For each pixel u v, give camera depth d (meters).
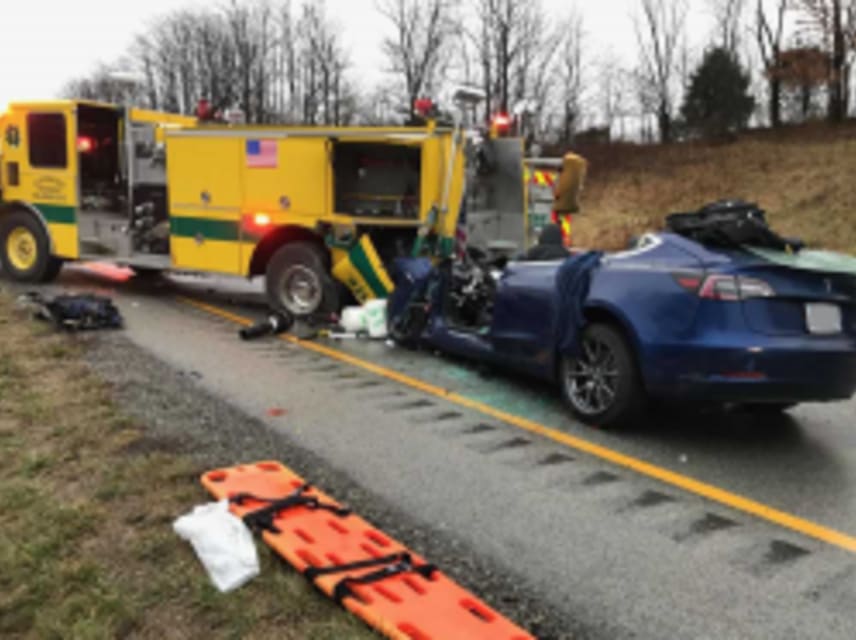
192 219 9.10
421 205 7.83
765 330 4.40
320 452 4.64
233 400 5.58
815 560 3.45
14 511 3.52
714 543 3.59
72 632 2.62
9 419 4.79
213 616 2.75
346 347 7.51
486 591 3.13
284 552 3.14
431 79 33.53
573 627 2.89
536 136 33.56
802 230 17.11
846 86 30.30
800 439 5.12
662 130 40.62
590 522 3.79
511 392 6.07
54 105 10.01
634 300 4.82
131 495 3.74
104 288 10.79
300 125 8.36
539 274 5.80
